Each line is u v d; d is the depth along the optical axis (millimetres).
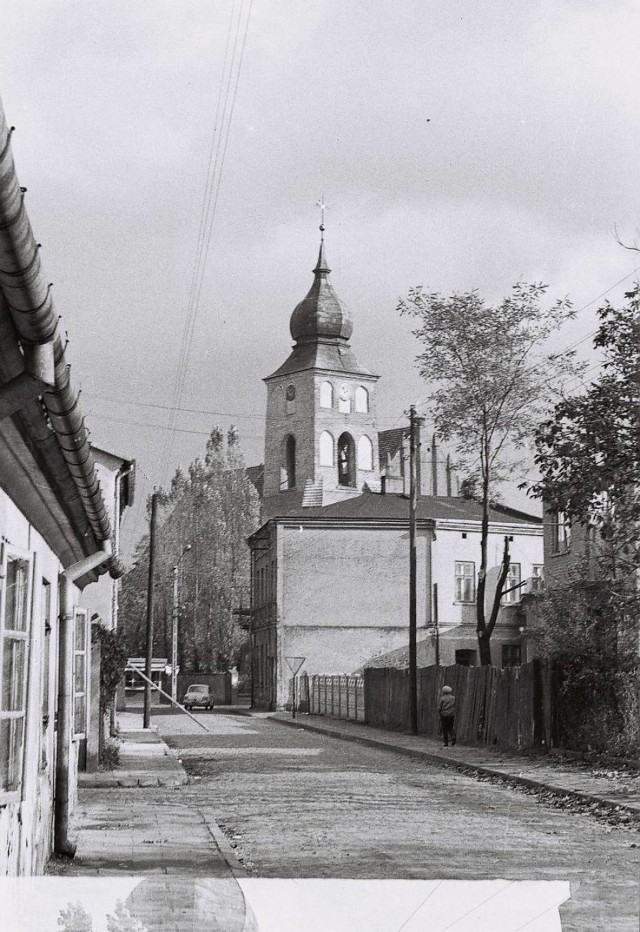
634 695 30188
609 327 27594
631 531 27766
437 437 50969
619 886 12703
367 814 20656
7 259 5359
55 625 14172
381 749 42188
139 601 101562
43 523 11602
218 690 100562
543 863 14570
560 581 50969
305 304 139125
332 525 80812
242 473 108062
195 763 34500
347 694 63875
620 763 29500
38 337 6418
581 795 23172
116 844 16281
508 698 38562
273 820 19719
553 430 28094
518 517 87375
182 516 104375
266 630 84625
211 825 18547
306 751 40594
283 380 137375
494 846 16234
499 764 31953
